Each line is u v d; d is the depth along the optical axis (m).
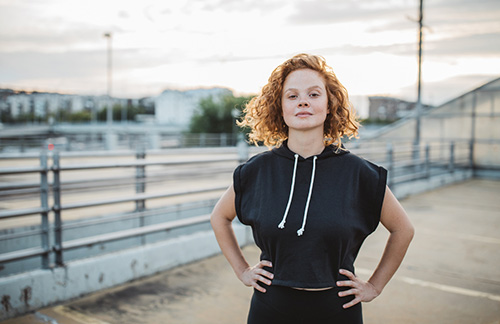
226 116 41.41
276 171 1.61
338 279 1.55
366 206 1.56
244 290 4.15
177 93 108.69
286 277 1.52
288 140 1.68
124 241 6.11
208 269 4.73
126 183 4.88
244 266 1.76
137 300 3.87
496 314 3.67
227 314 3.63
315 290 1.52
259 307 1.62
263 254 1.66
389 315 3.63
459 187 12.23
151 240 6.42
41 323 3.35
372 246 5.84
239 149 5.89
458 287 4.30
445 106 16.64
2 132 46.72
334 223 1.48
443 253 5.54
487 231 6.79
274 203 1.56
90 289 3.96
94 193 9.15
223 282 4.35
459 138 16.31
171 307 3.75
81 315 3.53
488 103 15.74
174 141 32.62
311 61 1.61
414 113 17.31
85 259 3.98
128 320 3.47
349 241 1.52
